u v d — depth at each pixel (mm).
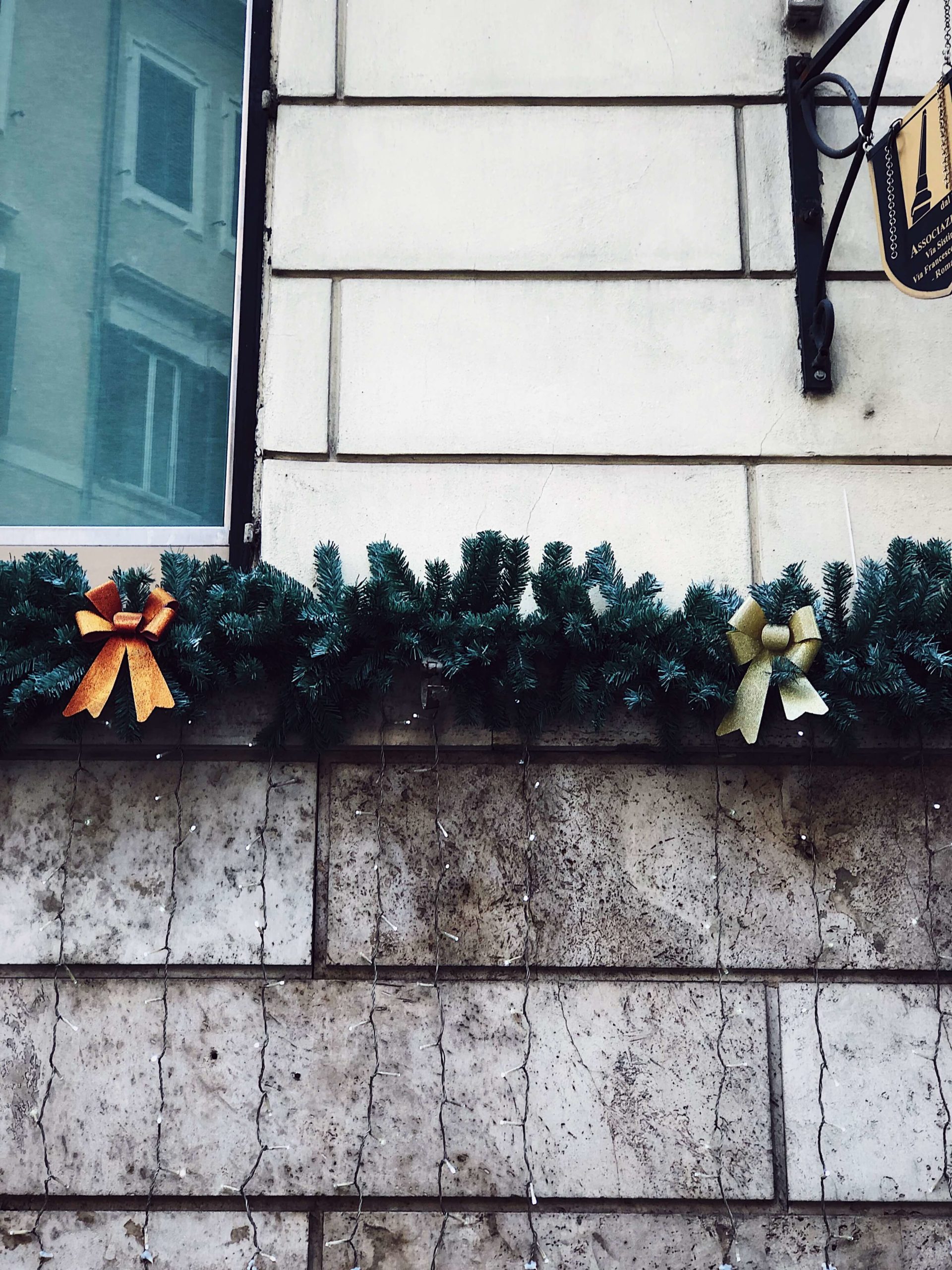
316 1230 3406
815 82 3896
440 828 3570
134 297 4133
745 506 3779
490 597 3543
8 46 4250
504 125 3986
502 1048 3473
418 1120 3438
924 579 3459
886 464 3816
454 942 3520
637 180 3957
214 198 4199
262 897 3537
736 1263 3373
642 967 3514
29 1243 3395
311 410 3812
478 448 3795
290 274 3893
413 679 3596
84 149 4215
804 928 3533
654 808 3590
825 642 3500
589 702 3467
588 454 3793
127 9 4305
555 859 3564
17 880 3551
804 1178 3408
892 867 3568
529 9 4055
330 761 3613
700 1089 3453
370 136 3975
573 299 3887
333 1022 3484
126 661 3424
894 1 4062
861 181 3980
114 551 3893
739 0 4070
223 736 3566
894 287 3914
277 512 3762
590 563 3609
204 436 4055
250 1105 3443
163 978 3512
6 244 4137
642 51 4031
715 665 3463
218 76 4266
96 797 3592
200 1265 3379
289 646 3504
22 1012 3490
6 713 3416
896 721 3506
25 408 4051
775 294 3904
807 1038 3482
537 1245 3383
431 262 3895
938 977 3523
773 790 3605
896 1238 3393
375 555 3533
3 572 3471
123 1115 3439
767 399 3838
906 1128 3438
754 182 3965
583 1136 3430
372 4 4055
